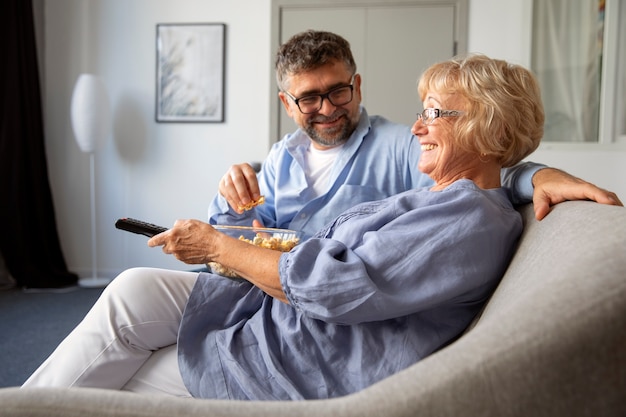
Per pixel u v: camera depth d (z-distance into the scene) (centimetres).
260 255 119
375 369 114
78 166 529
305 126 193
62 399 69
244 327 130
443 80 126
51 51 525
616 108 429
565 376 63
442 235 110
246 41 511
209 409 67
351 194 189
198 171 521
